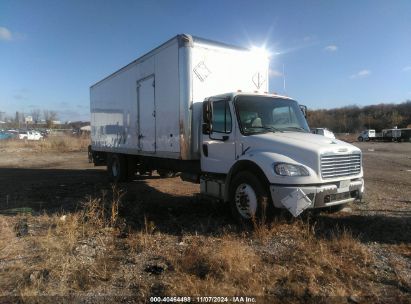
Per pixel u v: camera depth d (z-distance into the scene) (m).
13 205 8.31
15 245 5.44
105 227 6.34
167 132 8.30
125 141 11.04
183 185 11.66
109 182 12.47
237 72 8.38
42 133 61.72
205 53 7.82
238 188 6.61
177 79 7.78
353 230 6.04
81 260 4.80
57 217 6.83
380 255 4.93
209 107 7.14
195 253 4.87
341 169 6.13
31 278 4.22
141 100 9.75
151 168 11.09
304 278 4.19
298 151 5.96
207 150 7.57
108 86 12.56
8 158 23.75
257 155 6.24
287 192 5.78
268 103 7.44
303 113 8.33
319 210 6.79
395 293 3.87
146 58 9.30
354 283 4.10
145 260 4.86
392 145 50.88
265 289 3.95
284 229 5.96
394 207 7.84
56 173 15.44
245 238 5.71
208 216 7.25
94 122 14.47
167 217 7.16
